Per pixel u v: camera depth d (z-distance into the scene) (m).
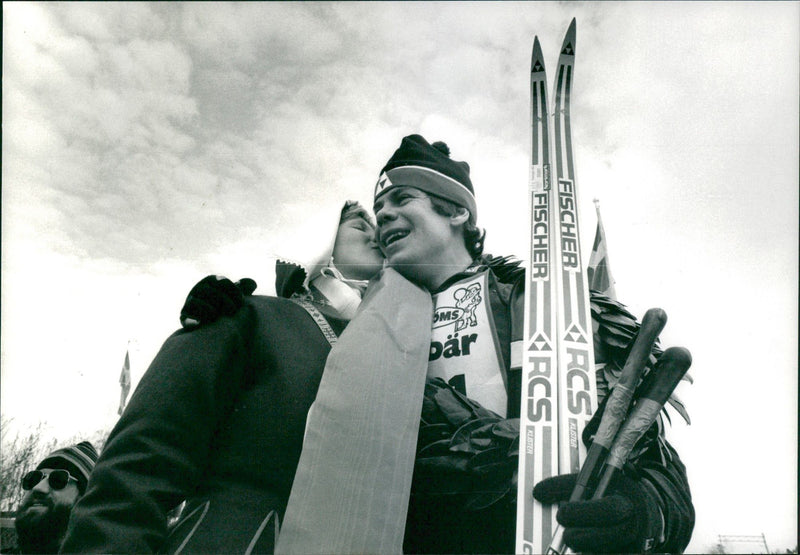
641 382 1.32
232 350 1.37
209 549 1.22
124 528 1.22
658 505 1.25
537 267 1.40
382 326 1.38
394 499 1.25
